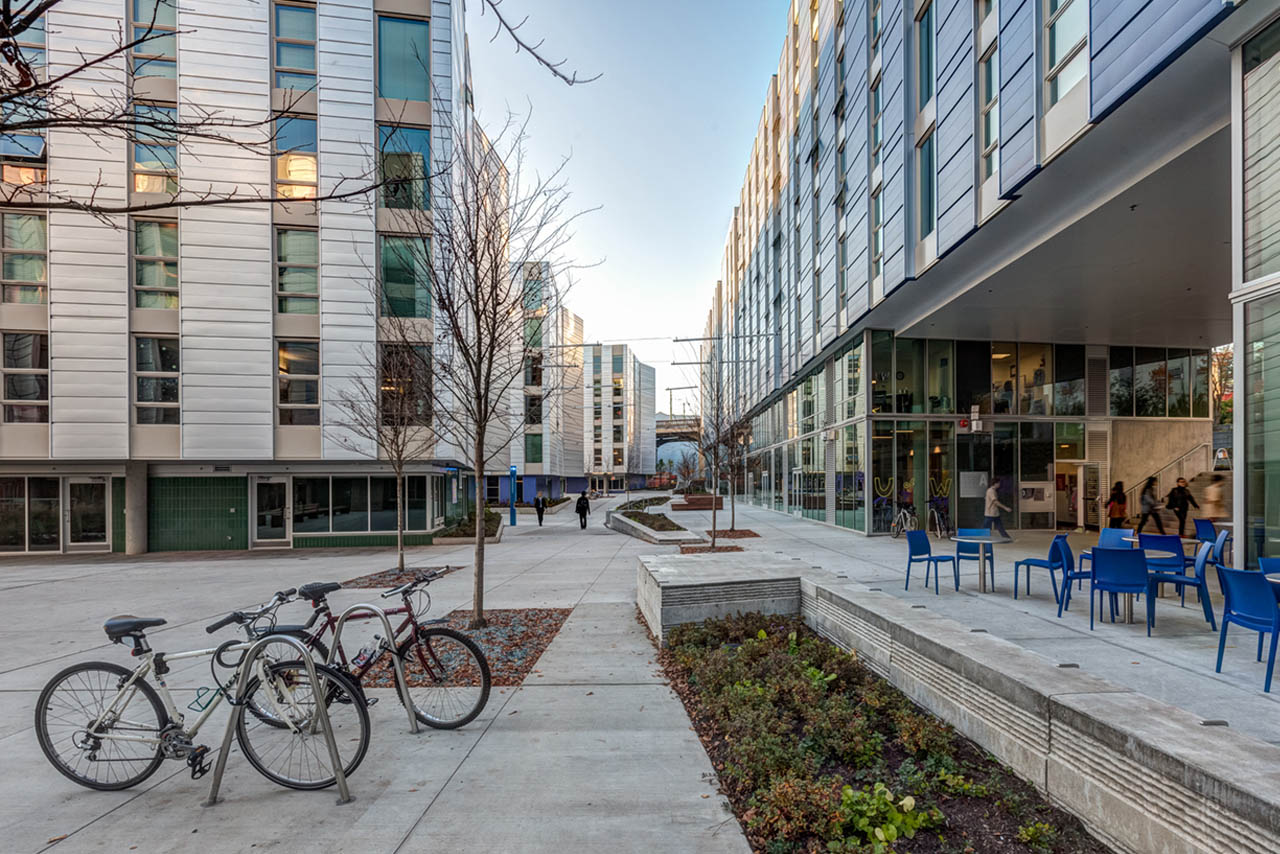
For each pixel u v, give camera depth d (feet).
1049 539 48.52
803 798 9.43
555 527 83.71
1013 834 9.06
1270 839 6.36
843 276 56.44
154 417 54.65
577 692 15.90
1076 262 35.63
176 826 10.09
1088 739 9.00
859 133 50.67
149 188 53.98
